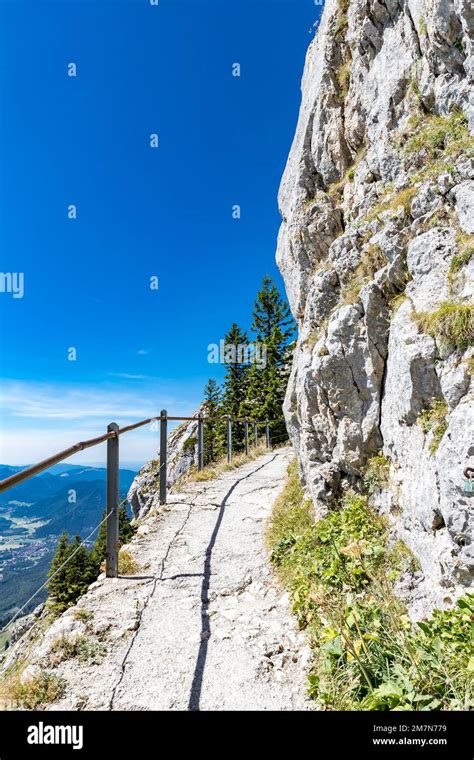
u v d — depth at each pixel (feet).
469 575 9.50
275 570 15.71
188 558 17.61
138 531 21.33
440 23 14.79
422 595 10.62
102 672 10.38
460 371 10.80
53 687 9.70
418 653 8.28
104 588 14.88
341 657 9.11
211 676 10.14
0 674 11.19
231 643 11.46
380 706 7.75
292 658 10.62
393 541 13.08
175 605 13.70
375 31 20.18
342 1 23.68
